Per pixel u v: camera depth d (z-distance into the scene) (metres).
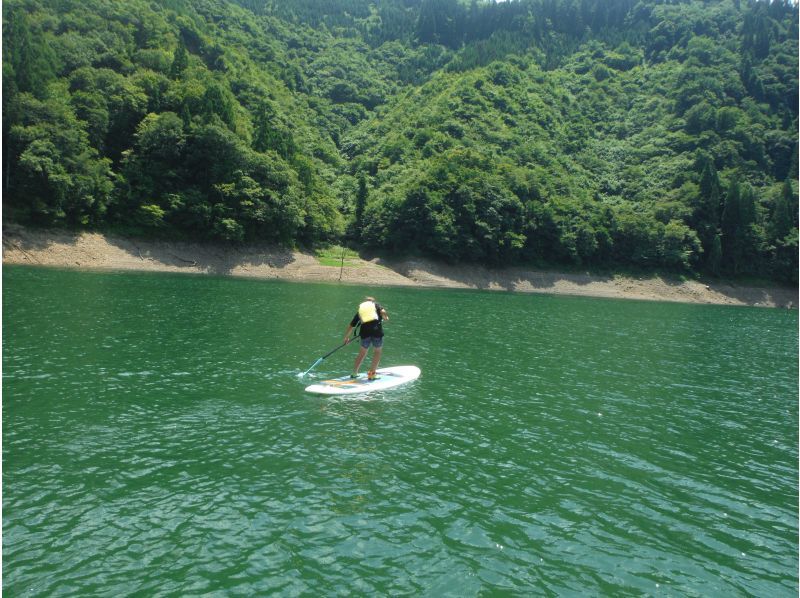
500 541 6.59
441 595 5.43
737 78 134.00
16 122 54.41
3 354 14.48
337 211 87.06
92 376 12.95
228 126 76.56
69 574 5.48
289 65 143.50
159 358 15.27
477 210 82.12
